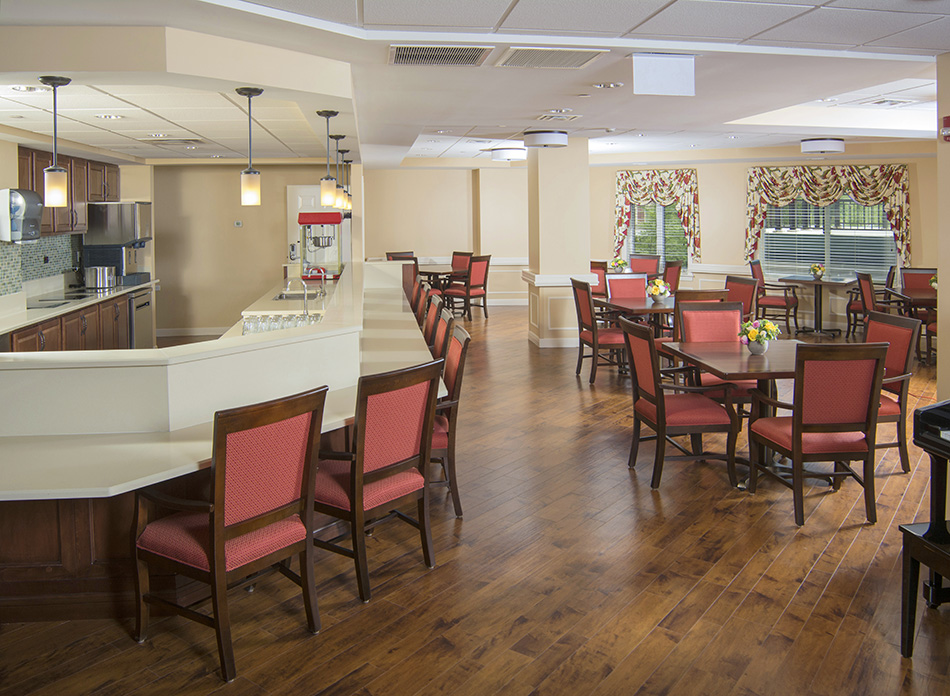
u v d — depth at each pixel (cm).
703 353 475
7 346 562
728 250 1184
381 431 308
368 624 291
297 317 460
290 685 252
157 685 253
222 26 354
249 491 260
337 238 982
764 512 399
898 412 458
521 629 285
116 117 545
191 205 1005
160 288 1014
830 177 1081
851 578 323
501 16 368
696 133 865
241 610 304
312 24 360
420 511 337
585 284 716
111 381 307
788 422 408
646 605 302
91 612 300
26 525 295
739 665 259
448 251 1372
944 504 255
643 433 553
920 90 693
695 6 355
